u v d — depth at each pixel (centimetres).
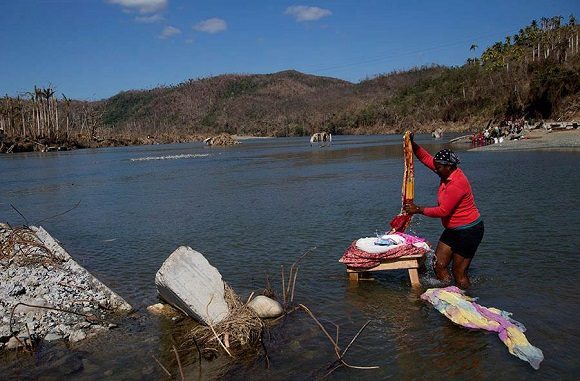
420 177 2480
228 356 625
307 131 16238
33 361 635
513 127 6194
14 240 1161
